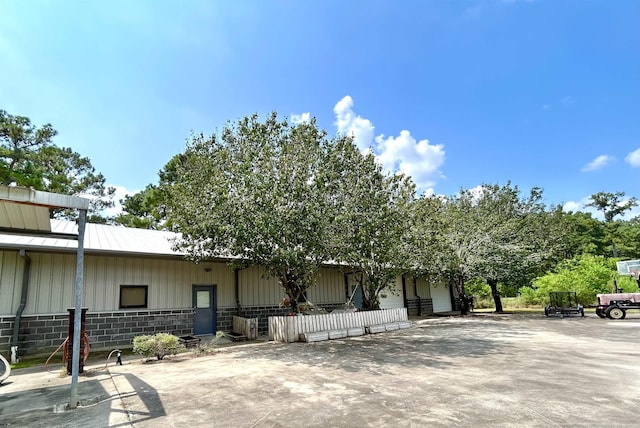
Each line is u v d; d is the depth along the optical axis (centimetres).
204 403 492
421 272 1792
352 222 1046
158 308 1177
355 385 565
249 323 1220
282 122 1108
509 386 537
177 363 802
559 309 1753
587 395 487
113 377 672
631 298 1600
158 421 427
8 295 932
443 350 872
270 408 461
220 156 1105
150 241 1223
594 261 2439
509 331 1218
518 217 2247
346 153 1099
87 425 421
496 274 1914
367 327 1259
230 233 947
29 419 449
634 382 553
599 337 1045
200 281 1295
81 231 547
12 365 834
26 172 1675
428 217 1447
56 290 1001
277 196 916
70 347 721
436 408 442
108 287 1088
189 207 1065
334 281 1758
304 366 721
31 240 959
